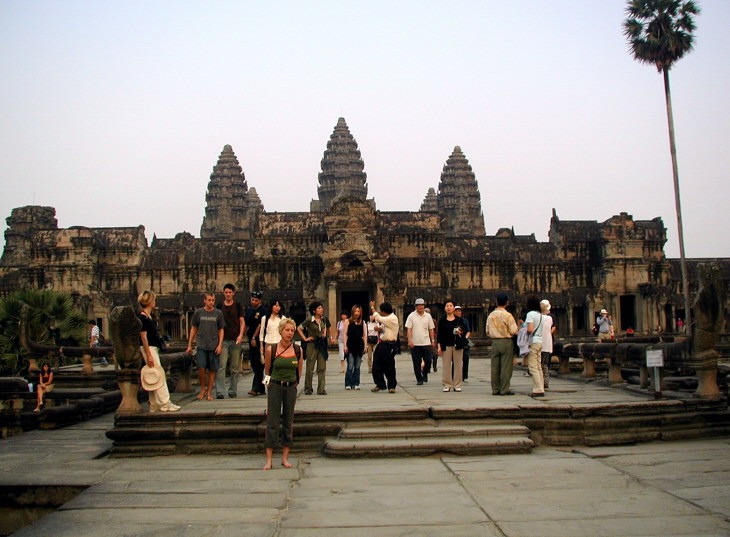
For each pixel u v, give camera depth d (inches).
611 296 3708.2
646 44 2390.5
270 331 1016.2
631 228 3750.0
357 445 718.5
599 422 778.8
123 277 3725.4
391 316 1072.8
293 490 610.9
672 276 3833.7
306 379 1053.8
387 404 882.8
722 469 661.9
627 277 3735.2
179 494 607.2
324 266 3289.9
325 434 773.9
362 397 992.2
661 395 874.8
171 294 3698.3
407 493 591.2
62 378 1430.9
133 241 3757.4
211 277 3668.8
